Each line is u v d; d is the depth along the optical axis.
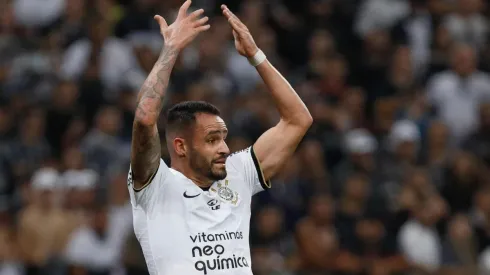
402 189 50.00
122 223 45.78
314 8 65.00
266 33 61.38
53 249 45.88
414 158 53.94
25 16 60.78
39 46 58.31
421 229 48.56
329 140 54.34
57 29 60.00
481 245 49.94
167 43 23.25
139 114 22.31
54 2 60.78
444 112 59.28
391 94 59.53
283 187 49.34
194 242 22.95
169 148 24.14
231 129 51.00
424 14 65.69
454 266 48.59
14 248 46.03
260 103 53.19
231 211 23.64
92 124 53.53
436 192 52.72
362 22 64.88
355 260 46.50
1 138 51.72
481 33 65.75
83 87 54.31
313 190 50.22
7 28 58.84
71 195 46.81
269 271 44.22
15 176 49.34
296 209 48.88
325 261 45.88
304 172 51.28
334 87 58.81
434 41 64.88
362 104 58.94
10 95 54.59
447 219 49.91
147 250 23.22
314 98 56.94
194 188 23.50
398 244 47.75
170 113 24.03
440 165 54.03
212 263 22.84
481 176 54.41
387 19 64.56
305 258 45.78
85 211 46.75
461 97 59.50
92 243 45.16
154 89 22.62
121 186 46.94
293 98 24.84
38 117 51.88
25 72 55.78
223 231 23.25
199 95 52.66
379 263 46.78
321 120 54.94
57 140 52.72
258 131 51.81
